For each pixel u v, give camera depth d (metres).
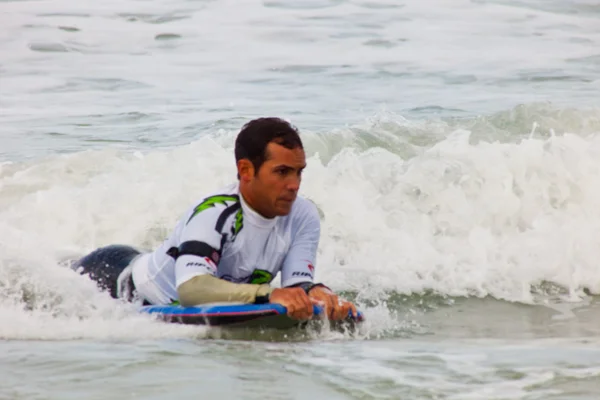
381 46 53.88
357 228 24.30
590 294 21.92
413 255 23.33
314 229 18.36
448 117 37.19
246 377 14.69
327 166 26.58
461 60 51.16
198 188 26.36
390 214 24.72
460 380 14.84
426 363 15.76
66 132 36.75
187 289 17.33
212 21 58.44
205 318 17.42
